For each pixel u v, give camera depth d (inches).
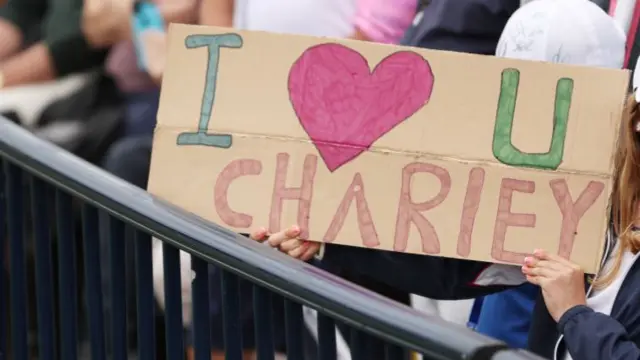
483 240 358.3
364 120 361.7
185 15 540.1
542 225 356.8
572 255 354.9
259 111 363.3
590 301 351.3
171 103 364.5
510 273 382.9
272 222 362.0
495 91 358.9
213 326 441.7
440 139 360.5
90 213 359.9
